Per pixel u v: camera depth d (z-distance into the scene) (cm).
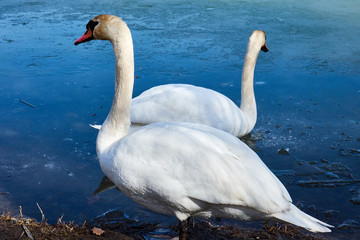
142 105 520
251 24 1114
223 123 528
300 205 440
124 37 378
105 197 454
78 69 814
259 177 319
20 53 893
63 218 416
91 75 786
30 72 794
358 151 541
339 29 1079
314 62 862
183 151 324
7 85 732
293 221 310
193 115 517
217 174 314
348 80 767
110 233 370
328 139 571
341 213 429
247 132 574
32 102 671
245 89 586
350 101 681
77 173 496
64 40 980
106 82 755
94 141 565
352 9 1266
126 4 1313
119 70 379
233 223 415
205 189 316
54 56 880
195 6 1299
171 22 1128
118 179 347
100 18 385
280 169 507
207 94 536
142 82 753
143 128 358
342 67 833
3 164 507
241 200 314
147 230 395
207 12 1230
